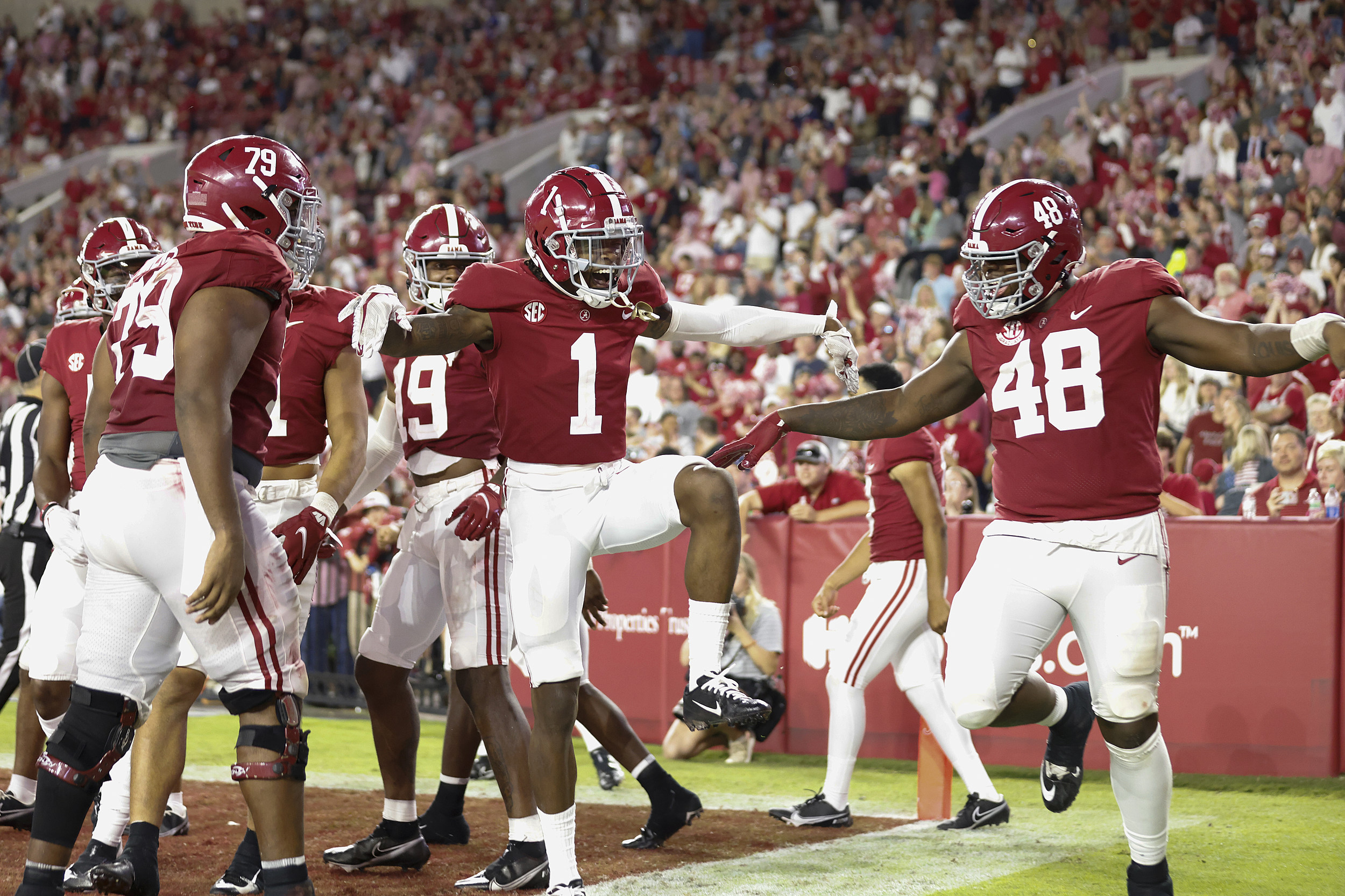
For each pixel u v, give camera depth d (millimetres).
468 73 33531
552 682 4977
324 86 35438
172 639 4566
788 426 5621
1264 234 17781
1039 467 5098
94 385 4938
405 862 6000
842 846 6570
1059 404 5035
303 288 5125
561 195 4816
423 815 6867
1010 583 5160
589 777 9125
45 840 4391
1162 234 18734
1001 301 5082
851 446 14062
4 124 38812
